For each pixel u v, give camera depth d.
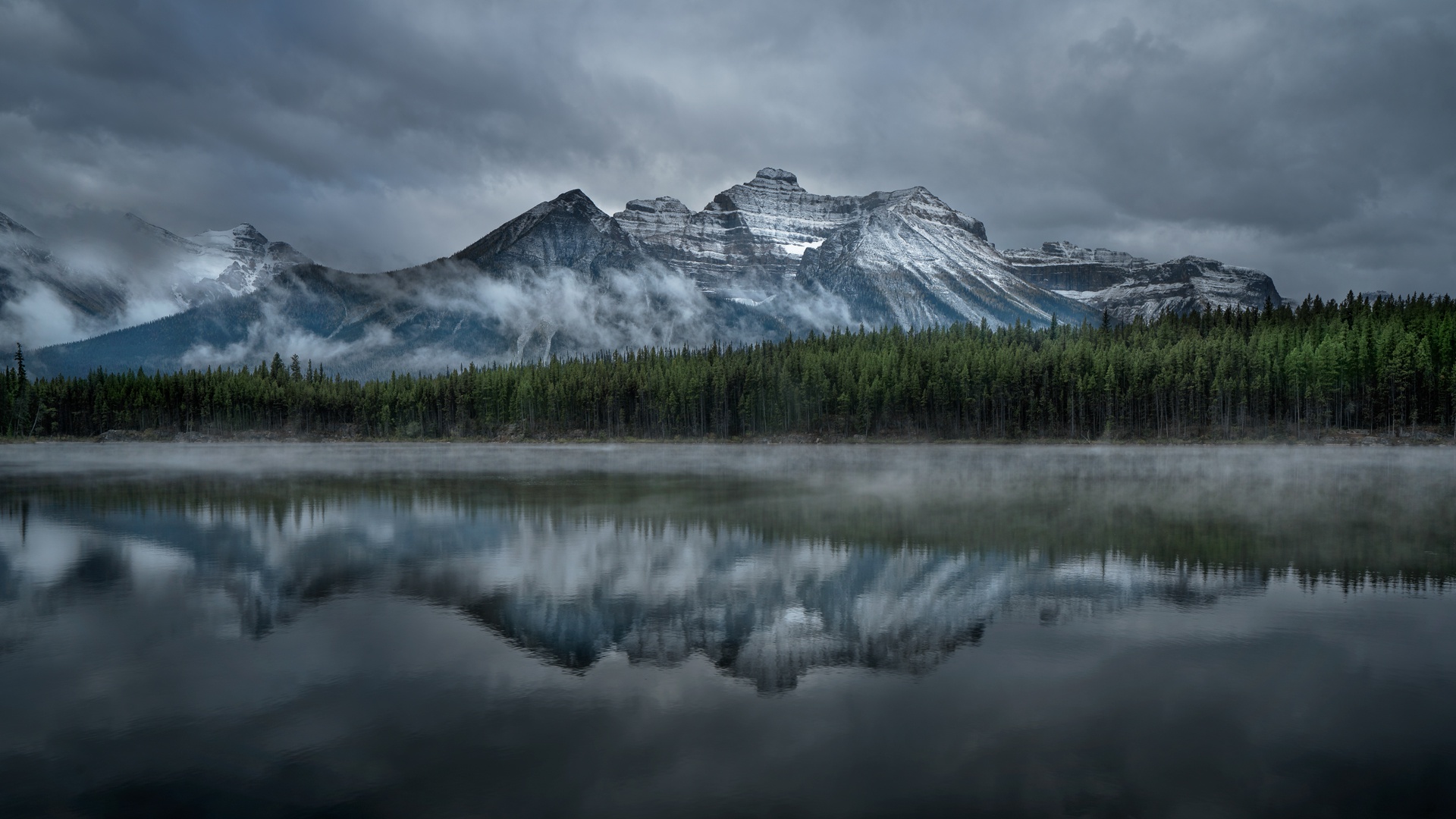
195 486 69.94
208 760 16.06
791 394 162.62
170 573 33.00
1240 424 135.62
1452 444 116.88
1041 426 148.00
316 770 15.55
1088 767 15.49
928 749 16.30
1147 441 138.25
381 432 195.62
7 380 188.50
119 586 30.59
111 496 61.28
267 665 21.56
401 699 19.14
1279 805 14.05
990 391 151.88
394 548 38.50
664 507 53.09
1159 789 14.64
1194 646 22.64
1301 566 33.31
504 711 18.39
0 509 53.12
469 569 33.56
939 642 23.34
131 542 40.16
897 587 29.97
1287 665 21.02
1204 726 17.33
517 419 189.75
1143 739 16.70
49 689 19.88
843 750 16.27
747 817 13.73
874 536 40.94
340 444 181.75
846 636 23.94
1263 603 27.36
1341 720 17.53
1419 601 27.50
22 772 15.59
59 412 191.62
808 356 171.62
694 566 34.00
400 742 16.80
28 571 33.31
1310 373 130.00
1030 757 15.91
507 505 54.69
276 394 199.88
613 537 41.22
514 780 15.11
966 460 106.75
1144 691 19.31
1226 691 19.27
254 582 31.34
